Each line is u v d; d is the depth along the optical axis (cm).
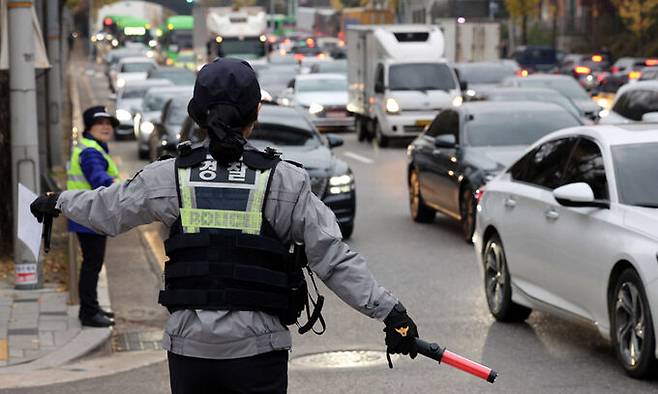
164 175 1025
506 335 2339
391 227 4066
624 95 4484
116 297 2911
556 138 2372
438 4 16262
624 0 16438
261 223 1006
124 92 8538
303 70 12100
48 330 2334
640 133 2184
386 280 3042
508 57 18750
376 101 7619
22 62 2780
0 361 2111
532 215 2291
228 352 993
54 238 3638
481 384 1931
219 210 1007
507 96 5775
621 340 1966
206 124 1016
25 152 2778
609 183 2077
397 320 1002
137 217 1031
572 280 2128
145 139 6631
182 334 1002
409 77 7512
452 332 2381
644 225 1936
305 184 1015
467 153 3697
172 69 10194
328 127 8788
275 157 1025
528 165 2444
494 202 2494
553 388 1894
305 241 1011
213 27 12281
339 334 2398
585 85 13112
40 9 4988
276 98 9875
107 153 2364
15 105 2786
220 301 992
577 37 18962
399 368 2069
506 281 2416
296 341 2333
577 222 2106
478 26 12331
